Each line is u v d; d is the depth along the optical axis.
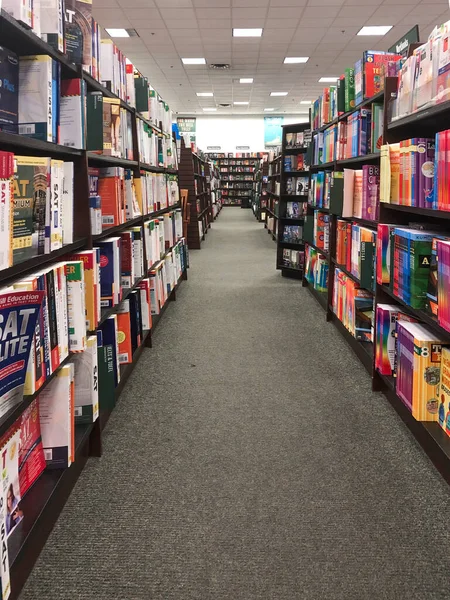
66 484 1.82
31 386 1.43
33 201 1.48
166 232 4.71
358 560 1.54
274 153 9.99
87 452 2.14
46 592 1.42
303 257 6.10
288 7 8.07
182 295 5.41
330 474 2.02
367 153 3.29
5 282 1.43
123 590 1.43
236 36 9.68
